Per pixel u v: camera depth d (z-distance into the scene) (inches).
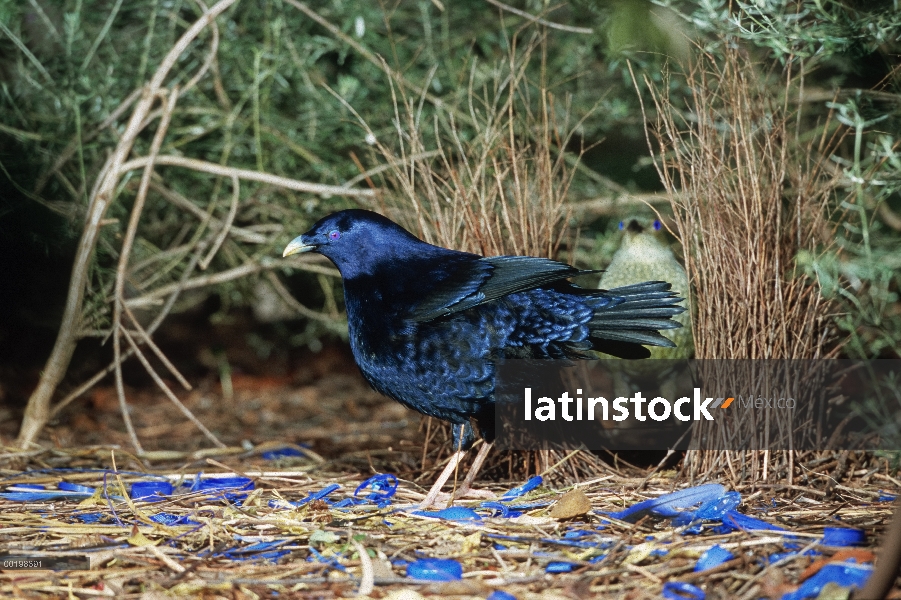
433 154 381.1
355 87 475.2
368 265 319.6
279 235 523.8
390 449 404.8
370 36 498.9
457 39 506.6
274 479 354.0
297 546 256.5
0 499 317.4
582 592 218.1
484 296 302.7
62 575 237.0
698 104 329.4
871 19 315.3
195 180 536.7
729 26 321.4
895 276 418.0
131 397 572.7
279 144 512.4
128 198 523.8
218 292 613.9
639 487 316.8
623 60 435.8
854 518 271.0
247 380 621.3
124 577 235.9
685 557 237.5
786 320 317.4
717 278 318.3
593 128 488.7
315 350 674.8
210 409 552.7
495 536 259.9
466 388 312.0
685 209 338.0
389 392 323.9
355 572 235.8
